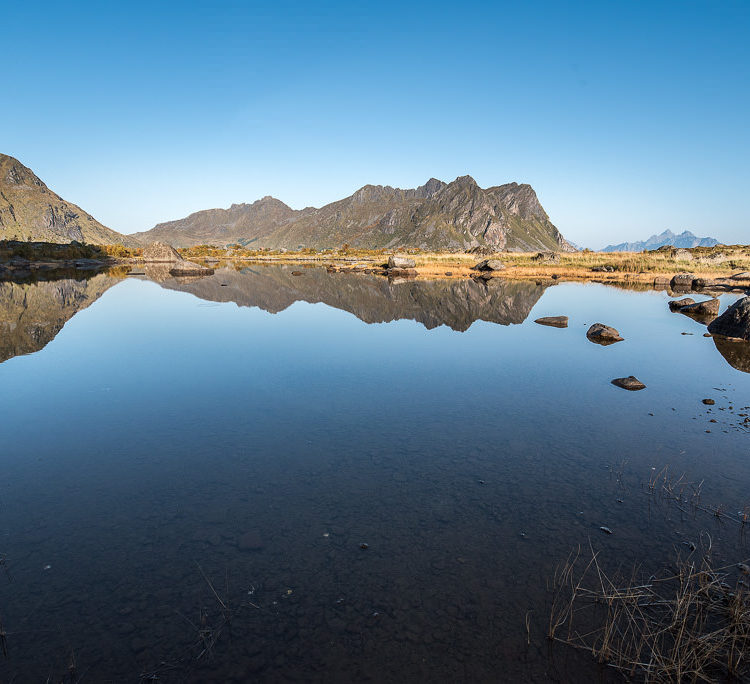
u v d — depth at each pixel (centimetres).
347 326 2055
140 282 4353
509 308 2733
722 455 786
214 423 908
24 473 701
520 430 886
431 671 373
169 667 375
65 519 581
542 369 1341
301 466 728
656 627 426
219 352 1528
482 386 1173
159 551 520
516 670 376
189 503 620
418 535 554
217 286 3991
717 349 1625
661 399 1086
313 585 469
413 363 1400
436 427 897
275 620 424
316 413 969
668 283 4472
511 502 630
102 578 477
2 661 380
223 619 425
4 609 435
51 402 1026
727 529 575
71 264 7156
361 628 417
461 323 2167
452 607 442
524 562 507
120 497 634
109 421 915
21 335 1792
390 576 483
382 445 811
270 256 12950
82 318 2212
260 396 1077
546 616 434
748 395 1120
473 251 10025
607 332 1781
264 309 2609
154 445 804
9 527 562
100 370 1293
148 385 1156
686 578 483
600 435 866
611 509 616
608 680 369
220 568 493
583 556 519
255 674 369
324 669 374
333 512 600
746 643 410
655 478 703
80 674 366
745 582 481
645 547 537
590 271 5803
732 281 4303
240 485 668
